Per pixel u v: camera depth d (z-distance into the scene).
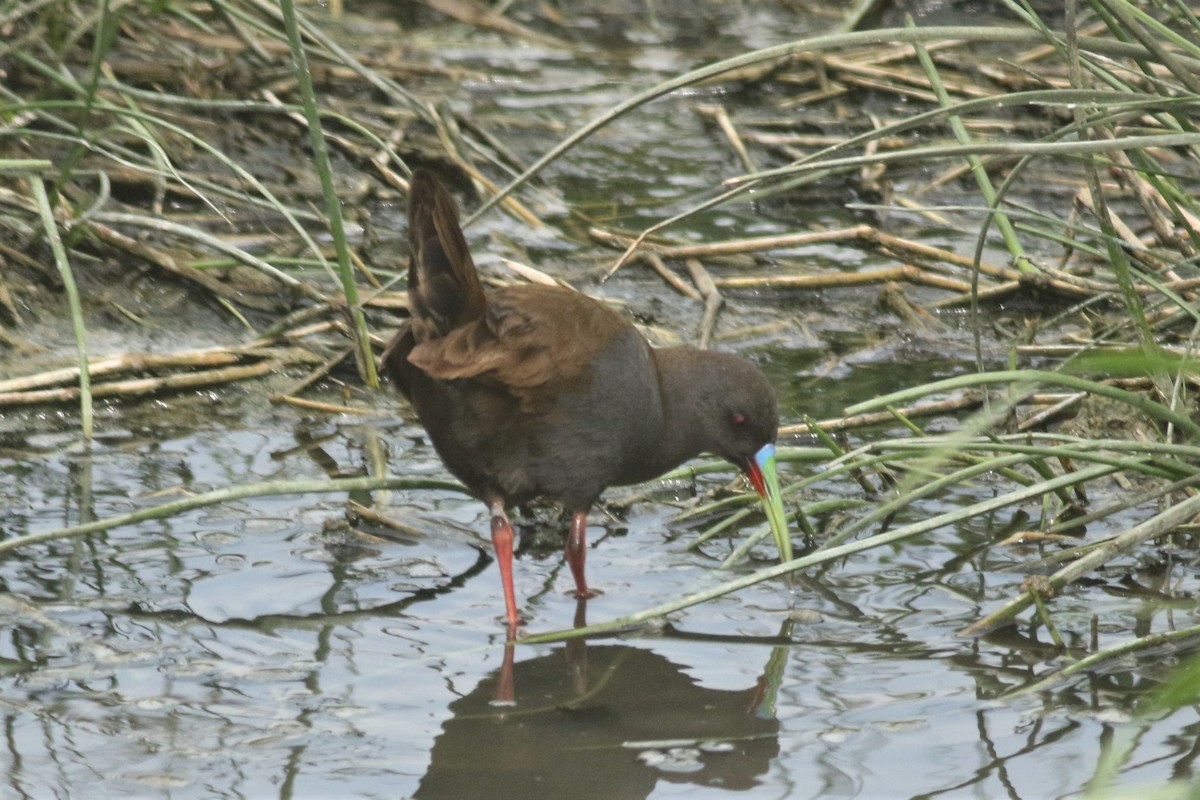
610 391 9.32
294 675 8.23
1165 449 9.18
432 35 19.88
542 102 18.09
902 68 18.55
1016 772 7.40
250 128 15.98
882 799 7.15
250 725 7.68
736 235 15.24
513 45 19.89
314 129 10.66
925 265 14.53
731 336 13.45
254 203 12.38
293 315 12.81
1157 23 10.08
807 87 18.66
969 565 9.85
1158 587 9.52
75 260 13.27
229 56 16.55
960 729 7.83
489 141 16.48
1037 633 8.92
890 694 8.20
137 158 13.17
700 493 11.07
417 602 9.21
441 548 10.01
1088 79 12.51
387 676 8.26
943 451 8.24
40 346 12.34
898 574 9.73
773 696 8.16
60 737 7.50
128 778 7.14
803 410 12.05
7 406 11.52
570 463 9.34
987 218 9.89
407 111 16.47
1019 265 13.76
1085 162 9.89
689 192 16.16
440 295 9.04
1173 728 7.82
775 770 7.40
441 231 9.10
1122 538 8.97
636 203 15.82
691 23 20.94
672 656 8.64
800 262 14.91
